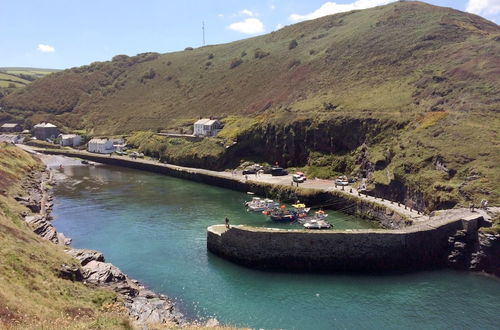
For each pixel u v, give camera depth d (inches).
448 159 2876.5
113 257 2423.7
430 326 1688.0
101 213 3363.7
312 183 3954.2
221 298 1931.6
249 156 4950.8
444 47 5132.9
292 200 3695.9
